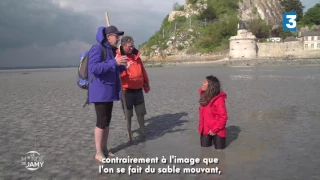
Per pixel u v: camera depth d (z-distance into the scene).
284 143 7.44
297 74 36.12
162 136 8.50
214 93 7.04
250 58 93.25
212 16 127.62
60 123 10.34
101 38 6.46
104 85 6.37
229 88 21.02
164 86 23.94
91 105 14.54
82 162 6.38
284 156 6.50
